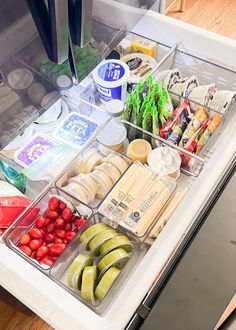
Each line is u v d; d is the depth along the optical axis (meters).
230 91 1.00
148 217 0.84
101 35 0.82
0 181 0.90
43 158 0.93
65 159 0.93
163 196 0.87
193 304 0.72
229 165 0.84
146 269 0.67
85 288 0.74
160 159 0.92
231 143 0.84
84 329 0.61
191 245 0.77
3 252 0.70
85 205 0.87
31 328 1.29
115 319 0.62
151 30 1.04
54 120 1.00
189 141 0.95
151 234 0.83
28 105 0.72
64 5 0.59
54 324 0.64
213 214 0.80
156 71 1.01
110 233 0.81
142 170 0.91
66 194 0.88
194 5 2.38
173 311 0.70
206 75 1.06
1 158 0.91
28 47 0.64
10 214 0.84
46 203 0.90
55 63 0.70
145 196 0.87
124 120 0.97
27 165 0.91
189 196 0.76
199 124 0.98
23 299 0.66
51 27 0.62
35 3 0.59
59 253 0.83
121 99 1.03
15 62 0.63
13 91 0.67
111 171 0.92
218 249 0.77
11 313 1.31
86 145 0.93
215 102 0.99
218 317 0.72
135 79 1.02
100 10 0.77
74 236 0.83
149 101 0.93
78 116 1.00
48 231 0.88
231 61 0.99
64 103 1.03
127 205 0.86
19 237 0.85
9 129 0.72
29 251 0.83
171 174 0.92
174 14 2.34
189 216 0.73
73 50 0.72
